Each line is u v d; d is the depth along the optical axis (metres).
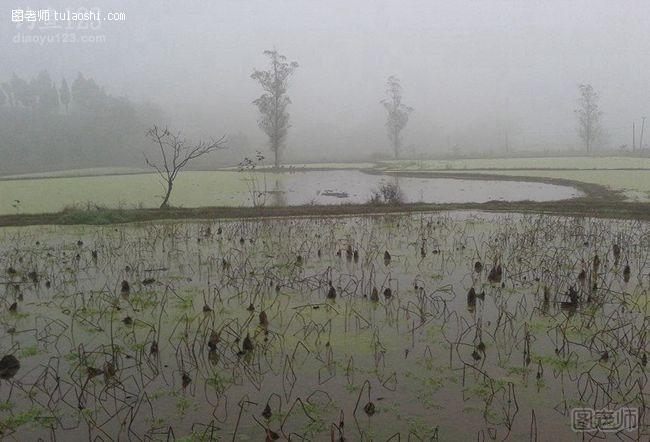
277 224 14.05
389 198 20.16
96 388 4.67
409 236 11.87
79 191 25.30
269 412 4.18
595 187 24.36
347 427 4.03
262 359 5.20
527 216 14.87
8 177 43.59
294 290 7.50
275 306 6.80
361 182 32.25
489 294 7.24
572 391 4.55
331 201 22.70
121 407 4.36
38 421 4.17
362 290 7.44
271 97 48.31
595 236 11.10
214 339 5.23
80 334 5.90
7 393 4.61
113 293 7.43
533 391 4.55
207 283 7.92
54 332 5.97
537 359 5.14
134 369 5.02
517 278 8.02
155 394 4.56
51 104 77.81
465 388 4.60
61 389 4.67
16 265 9.36
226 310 6.64
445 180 32.66
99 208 16.58
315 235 11.99
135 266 9.05
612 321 6.12
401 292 7.37
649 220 13.93
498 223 13.59
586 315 6.33
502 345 5.47
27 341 5.72
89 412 4.29
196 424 4.11
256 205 20.14
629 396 4.45
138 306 6.83
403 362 5.11
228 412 4.28
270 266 8.98
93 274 8.57
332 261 9.37
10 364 5.02
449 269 8.67
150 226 13.95
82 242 11.51
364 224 13.87
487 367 4.98
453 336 5.74
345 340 5.64
